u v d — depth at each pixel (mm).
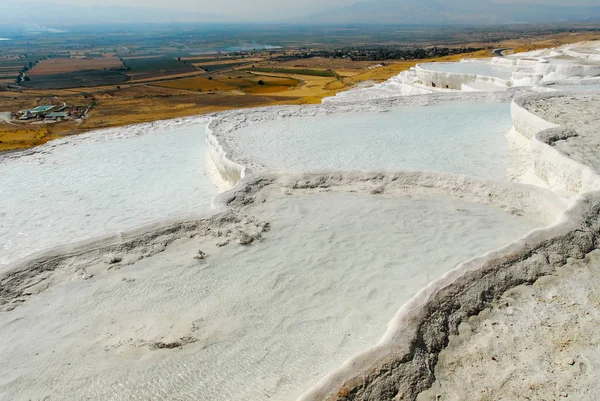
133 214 12867
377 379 4168
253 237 8297
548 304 5398
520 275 5766
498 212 9195
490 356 4691
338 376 4152
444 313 5082
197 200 13555
